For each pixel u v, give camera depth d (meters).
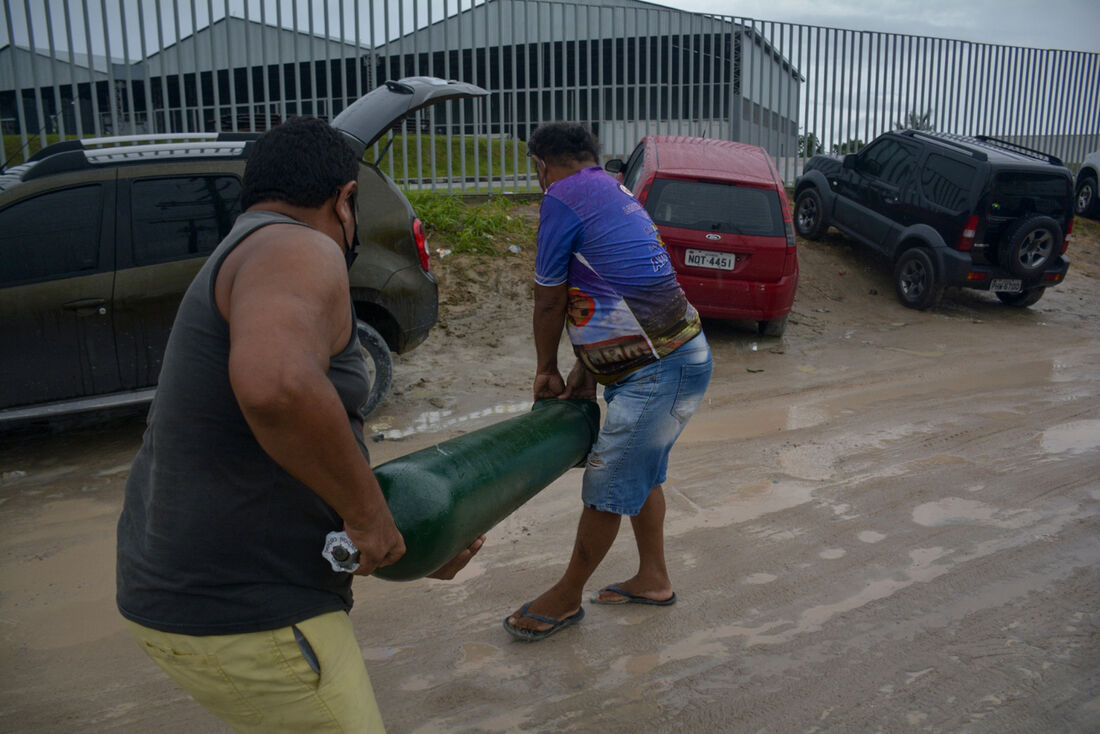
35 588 3.47
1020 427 5.69
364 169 5.48
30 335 4.55
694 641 3.18
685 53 14.03
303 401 1.33
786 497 4.49
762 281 7.46
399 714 2.72
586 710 2.77
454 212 9.41
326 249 1.52
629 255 2.78
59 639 3.12
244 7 9.33
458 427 5.49
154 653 1.62
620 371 2.86
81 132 8.97
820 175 11.48
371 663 3.00
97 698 2.79
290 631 1.58
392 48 12.12
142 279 4.75
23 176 4.66
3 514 4.17
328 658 1.63
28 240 4.54
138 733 2.62
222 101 11.27
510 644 3.14
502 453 2.26
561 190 2.82
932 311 9.78
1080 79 16.64
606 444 2.88
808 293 9.91
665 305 2.83
